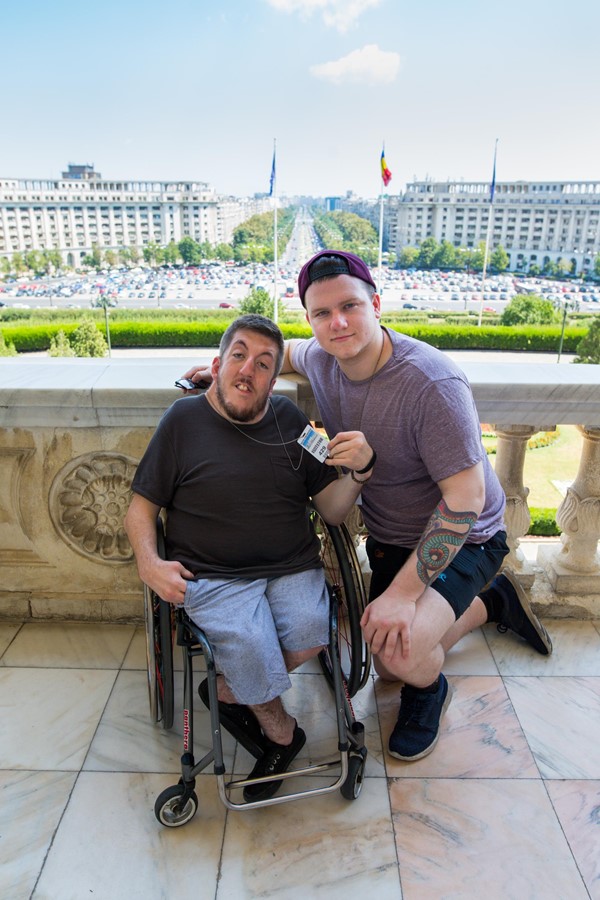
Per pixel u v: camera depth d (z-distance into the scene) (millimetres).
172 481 1652
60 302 78125
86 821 1537
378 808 1575
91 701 1926
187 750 1492
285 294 74500
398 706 1921
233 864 1434
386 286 83750
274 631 1553
